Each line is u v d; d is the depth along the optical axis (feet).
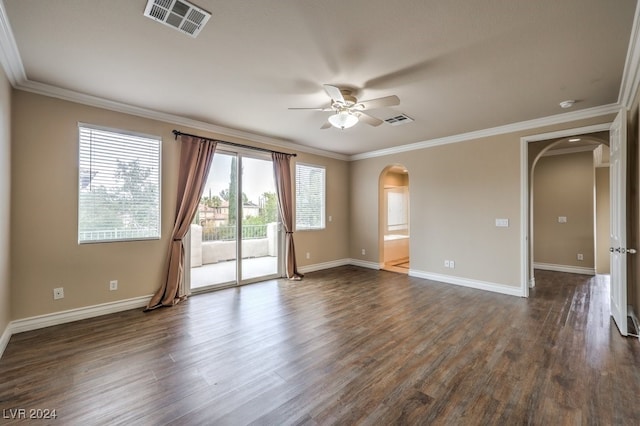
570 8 6.00
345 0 5.84
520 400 6.17
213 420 5.59
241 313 11.45
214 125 14.15
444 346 8.64
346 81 9.39
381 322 10.52
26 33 6.93
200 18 6.40
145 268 12.25
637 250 9.70
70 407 5.94
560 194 19.31
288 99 10.95
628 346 8.54
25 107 9.61
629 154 10.60
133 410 5.86
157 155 12.60
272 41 7.27
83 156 10.83
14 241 9.44
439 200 16.67
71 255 10.53
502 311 11.65
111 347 8.57
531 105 11.37
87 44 7.41
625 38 7.02
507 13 6.20
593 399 6.17
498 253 14.46
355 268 20.35
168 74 9.02
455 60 8.11
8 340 8.88
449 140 16.12
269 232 17.19
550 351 8.29
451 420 5.58
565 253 19.11
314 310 11.80
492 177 14.64
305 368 7.45
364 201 20.88
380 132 15.29
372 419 5.61
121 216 11.71
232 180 15.40
